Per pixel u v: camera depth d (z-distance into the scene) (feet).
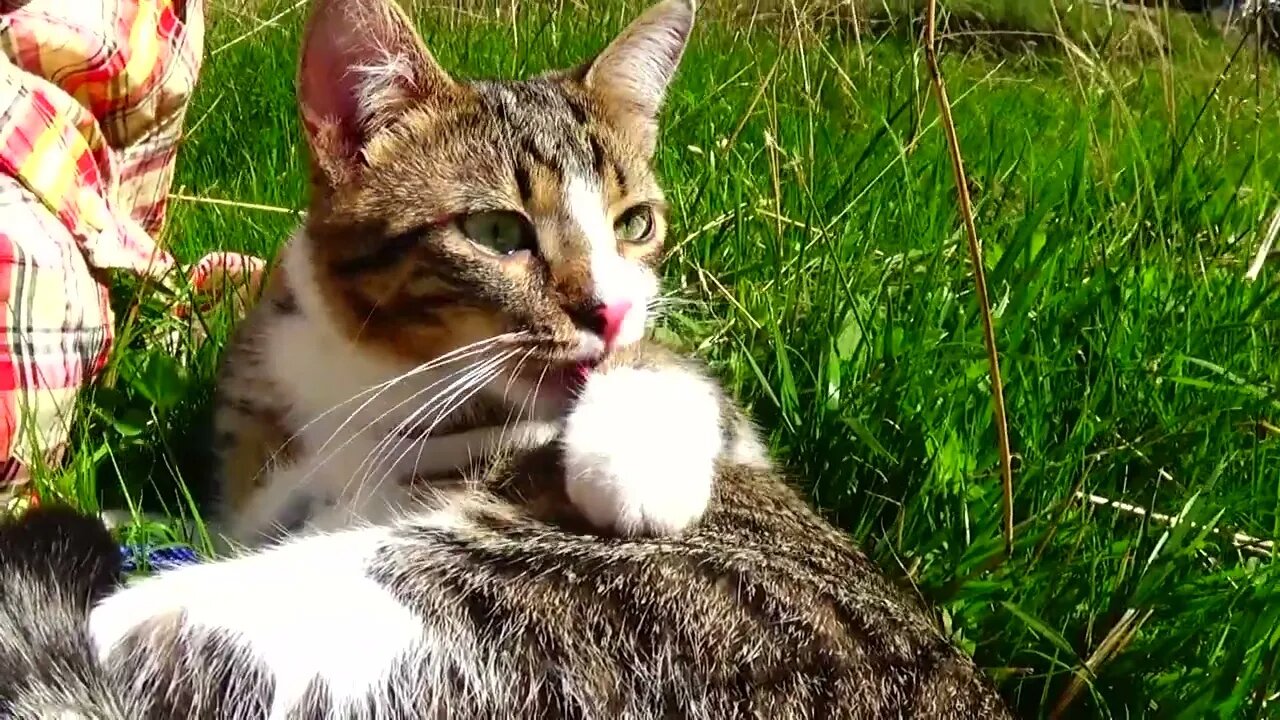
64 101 1.27
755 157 1.78
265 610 0.88
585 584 0.92
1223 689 0.97
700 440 1.00
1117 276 1.38
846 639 0.94
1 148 1.15
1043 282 1.40
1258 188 1.76
